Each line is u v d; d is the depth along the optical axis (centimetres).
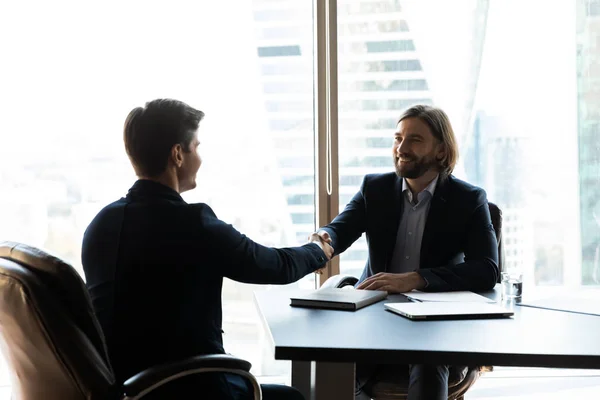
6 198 329
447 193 250
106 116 332
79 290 140
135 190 173
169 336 162
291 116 345
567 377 375
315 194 345
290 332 157
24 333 137
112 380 141
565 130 362
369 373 214
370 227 256
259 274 177
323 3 334
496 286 232
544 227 364
